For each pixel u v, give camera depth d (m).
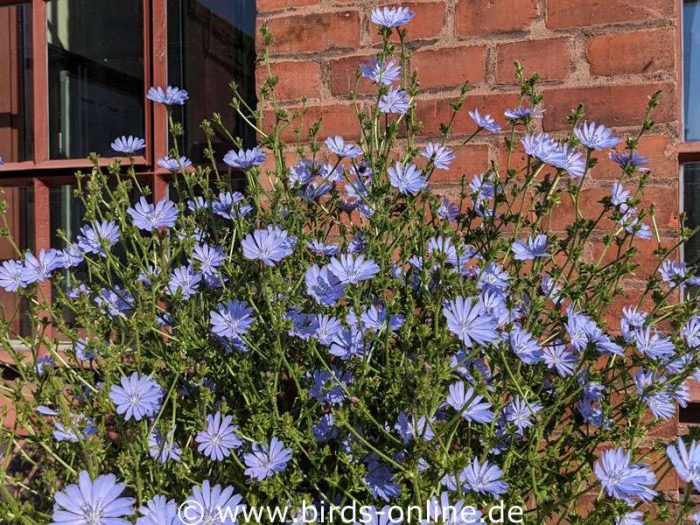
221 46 1.34
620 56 1.02
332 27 1.14
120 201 0.96
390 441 0.77
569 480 0.77
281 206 0.98
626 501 0.72
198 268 0.89
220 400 0.89
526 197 1.07
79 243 0.96
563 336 0.89
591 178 1.04
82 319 0.86
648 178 0.99
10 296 1.42
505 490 0.69
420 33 1.11
